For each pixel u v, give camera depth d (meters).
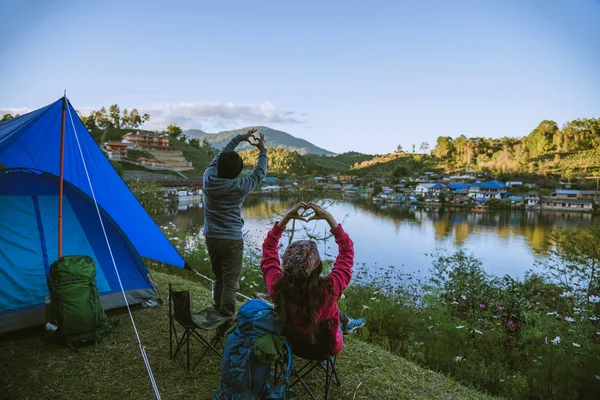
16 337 3.91
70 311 3.66
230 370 2.05
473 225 60.16
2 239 4.16
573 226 59.03
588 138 162.25
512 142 189.12
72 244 4.57
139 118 173.88
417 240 43.50
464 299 6.86
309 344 2.35
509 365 4.79
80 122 4.18
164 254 5.07
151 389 3.07
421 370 3.81
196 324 3.05
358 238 43.81
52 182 4.57
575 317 5.34
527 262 31.75
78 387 3.07
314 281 2.12
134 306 4.81
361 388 3.26
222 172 3.35
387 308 6.03
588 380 3.95
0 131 4.01
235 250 3.43
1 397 2.90
